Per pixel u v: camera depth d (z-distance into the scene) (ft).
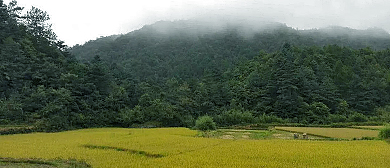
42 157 80.28
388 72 351.25
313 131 173.17
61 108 205.87
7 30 259.60
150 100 269.23
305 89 284.41
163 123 242.58
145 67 453.58
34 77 232.12
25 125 182.91
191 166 66.54
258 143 108.88
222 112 263.49
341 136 147.02
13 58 231.50
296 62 330.75
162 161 72.54
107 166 68.18
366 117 253.65
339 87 311.27
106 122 229.25
